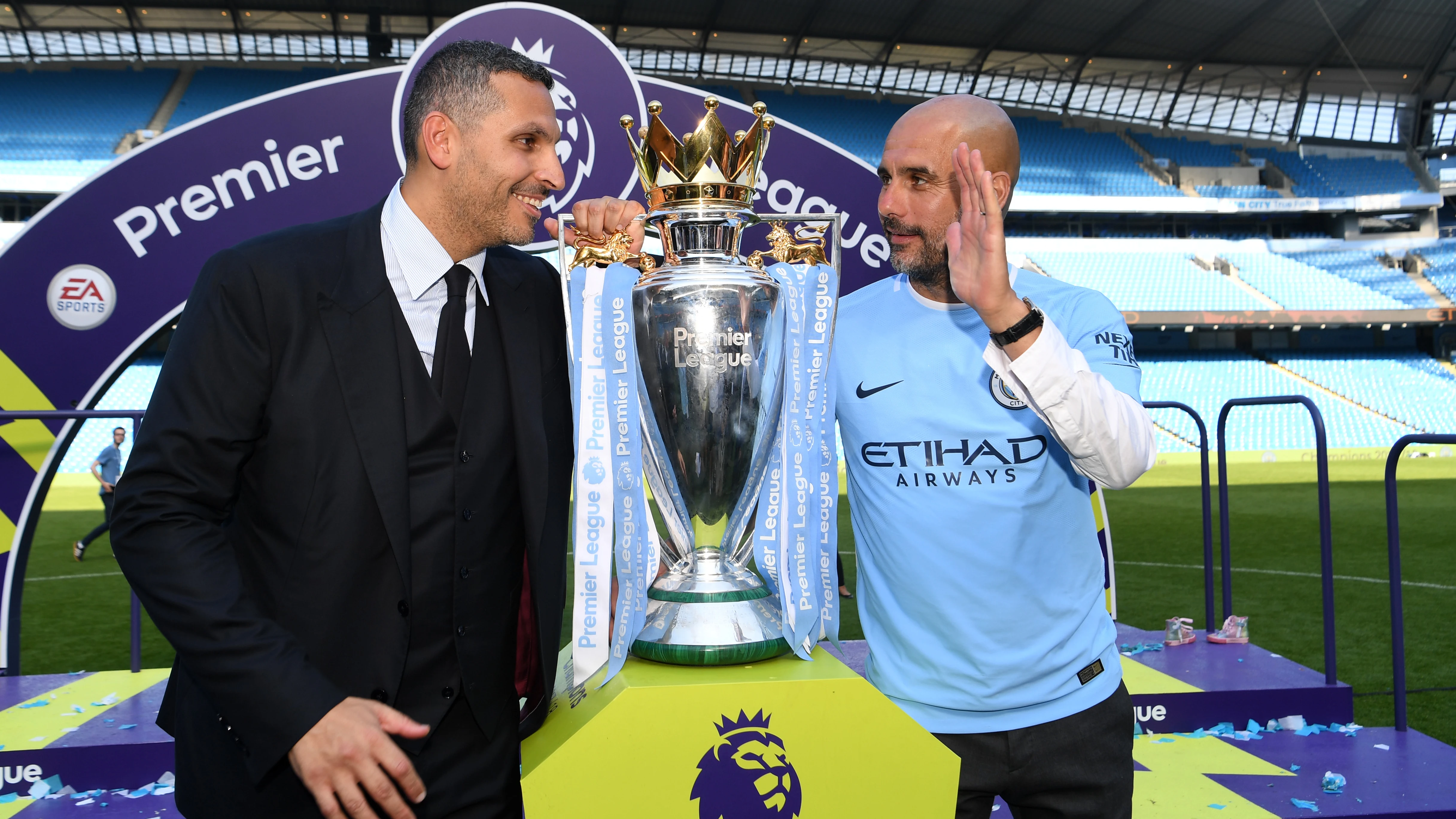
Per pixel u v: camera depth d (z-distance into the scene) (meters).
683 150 1.01
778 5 21.27
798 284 1.09
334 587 1.02
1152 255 24.91
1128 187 24.91
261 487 1.03
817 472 1.11
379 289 1.07
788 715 0.88
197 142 3.25
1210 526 3.71
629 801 0.86
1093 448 1.04
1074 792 1.26
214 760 1.04
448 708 1.10
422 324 1.10
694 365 1.00
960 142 1.21
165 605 0.89
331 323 1.03
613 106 3.46
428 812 1.09
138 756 2.52
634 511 1.01
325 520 1.02
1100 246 24.53
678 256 1.05
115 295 3.26
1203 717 2.88
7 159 19.28
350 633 1.03
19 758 2.47
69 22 20.64
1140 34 23.00
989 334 1.27
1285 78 25.62
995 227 0.99
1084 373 1.01
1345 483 13.20
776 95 24.84
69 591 6.43
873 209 3.71
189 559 0.91
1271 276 24.23
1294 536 8.48
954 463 1.26
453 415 1.09
